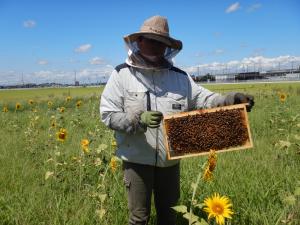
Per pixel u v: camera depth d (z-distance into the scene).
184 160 2.31
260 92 8.30
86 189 1.89
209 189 1.70
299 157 2.27
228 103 1.25
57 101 7.89
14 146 3.12
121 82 1.23
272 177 1.86
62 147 2.92
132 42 1.22
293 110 4.50
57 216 1.56
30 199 1.75
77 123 4.19
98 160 2.10
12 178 2.13
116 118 1.19
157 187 1.31
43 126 4.34
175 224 1.41
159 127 1.23
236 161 2.26
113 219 1.55
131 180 1.27
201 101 1.32
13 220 1.57
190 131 1.15
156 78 1.24
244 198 1.61
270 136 3.15
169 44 1.21
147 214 1.29
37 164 2.51
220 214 1.04
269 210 1.52
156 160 1.24
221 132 1.15
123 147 1.26
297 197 1.51
